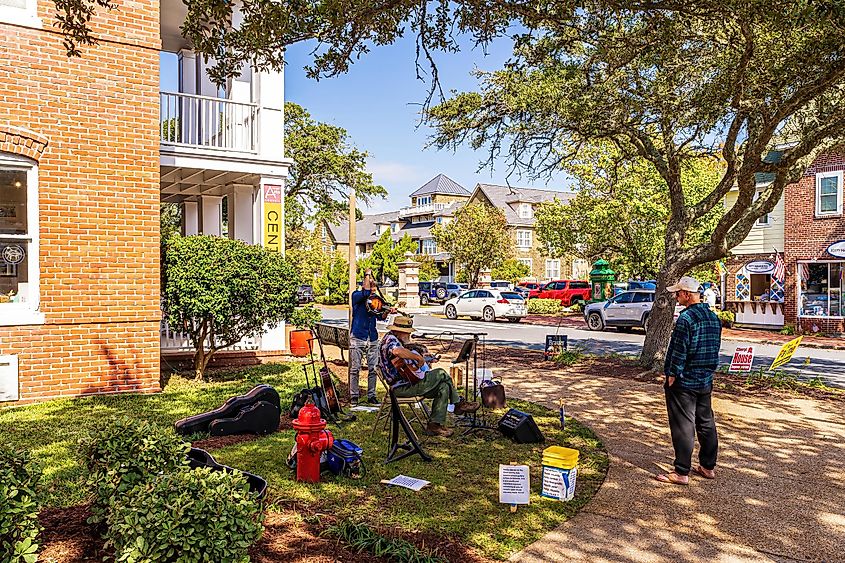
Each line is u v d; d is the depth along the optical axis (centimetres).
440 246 4978
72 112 973
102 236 997
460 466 648
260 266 1094
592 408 960
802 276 2523
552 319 3203
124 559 327
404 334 742
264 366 1306
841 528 505
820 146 1187
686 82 1123
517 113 1344
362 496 554
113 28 1000
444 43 646
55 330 962
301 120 3294
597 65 1149
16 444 697
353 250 980
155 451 432
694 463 683
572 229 3322
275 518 494
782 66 856
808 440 781
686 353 602
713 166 2745
